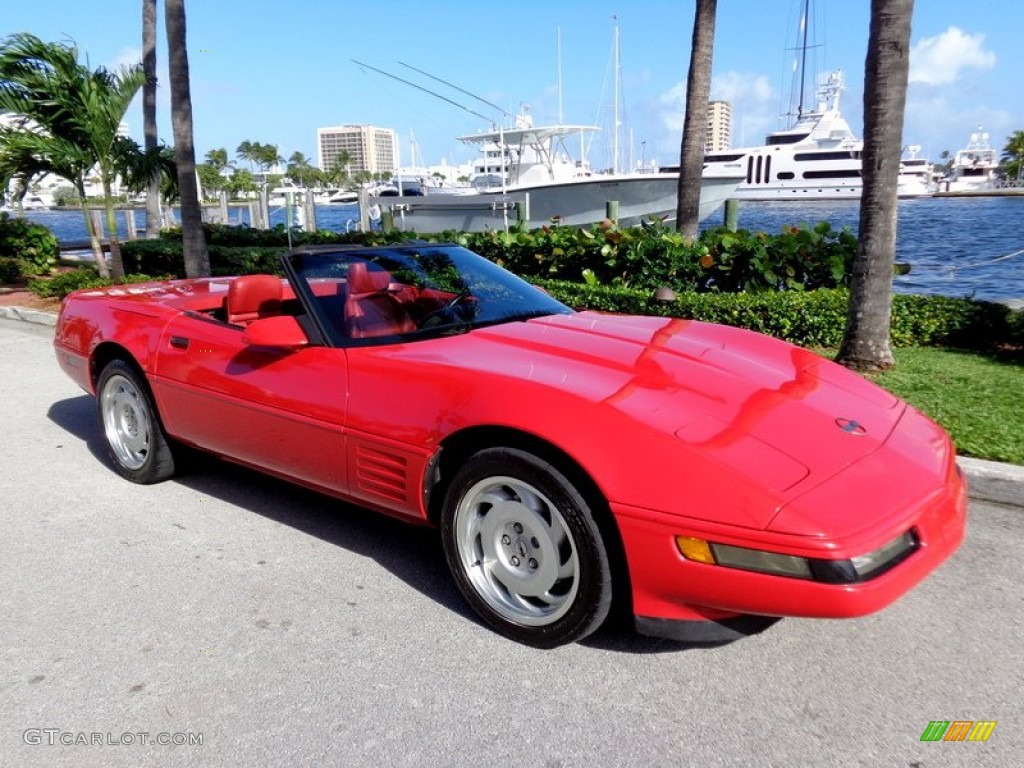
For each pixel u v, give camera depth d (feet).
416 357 10.41
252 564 11.65
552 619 9.05
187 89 38.45
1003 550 11.59
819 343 23.81
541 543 9.03
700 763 7.41
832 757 7.46
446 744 7.75
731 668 8.89
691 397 9.05
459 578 9.86
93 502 14.14
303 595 10.71
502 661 9.12
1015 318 22.39
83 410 20.33
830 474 8.05
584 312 13.21
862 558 7.37
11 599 10.77
